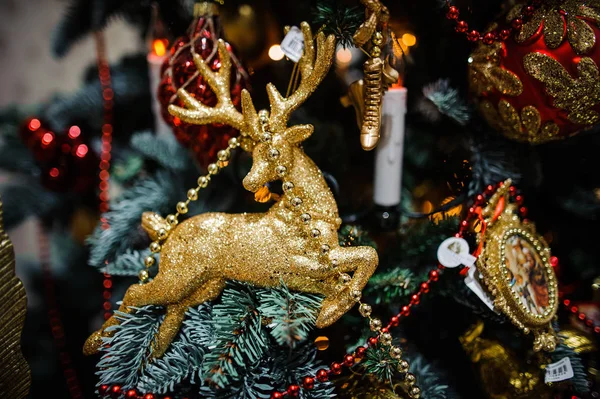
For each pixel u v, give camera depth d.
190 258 0.37
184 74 0.40
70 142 0.53
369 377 0.40
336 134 0.48
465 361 0.45
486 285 0.40
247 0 0.45
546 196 0.50
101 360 0.38
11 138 0.57
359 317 0.41
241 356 0.35
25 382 0.37
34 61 0.80
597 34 0.37
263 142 0.37
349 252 0.37
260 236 0.37
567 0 0.38
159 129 0.52
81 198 0.58
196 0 0.45
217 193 0.48
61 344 0.53
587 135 0.48
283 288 0.37
